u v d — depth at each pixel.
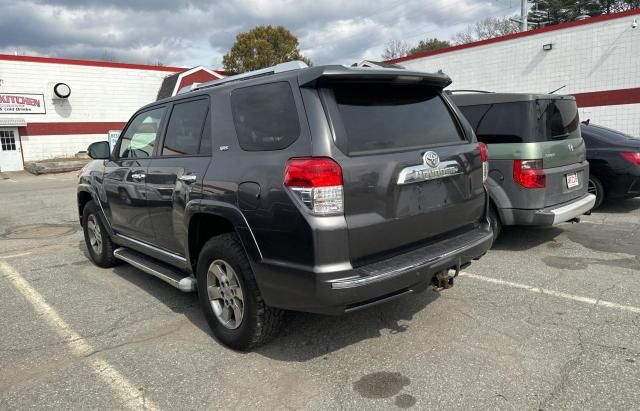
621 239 6.20
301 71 3.04
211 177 3.40
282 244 2.90
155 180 4.12
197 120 3.81
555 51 18.25
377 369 3.16
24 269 5.79
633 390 2.80
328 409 2.74
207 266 3.58
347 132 2.94
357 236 2.86
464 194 3.58
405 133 3.28
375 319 3.92
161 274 4.20
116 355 3.50
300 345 3.53
